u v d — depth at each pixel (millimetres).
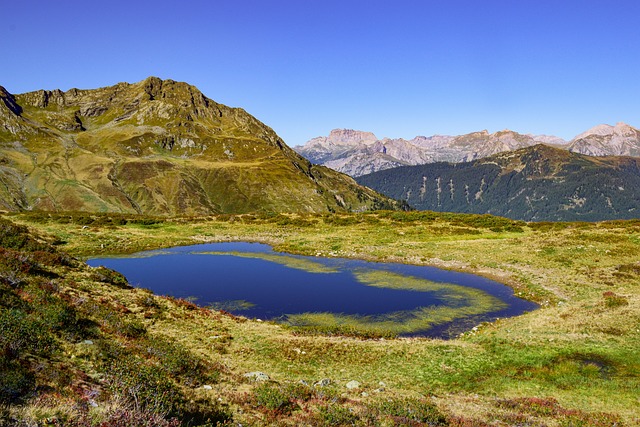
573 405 17469
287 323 33250
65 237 66000
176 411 11938
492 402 17797
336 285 45094
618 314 29516
